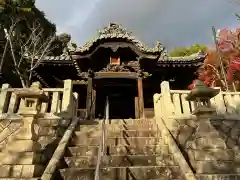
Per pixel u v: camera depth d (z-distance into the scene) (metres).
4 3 21.73
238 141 8.02
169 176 5.55
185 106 8.48
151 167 5.63
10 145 5.73
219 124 8.25
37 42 19.70
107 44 11.94
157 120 8.85
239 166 6.12
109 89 15.13
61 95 8.79
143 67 12.59
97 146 6.67
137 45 11.90
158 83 16.03
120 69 12.53
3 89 8.45
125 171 5.51
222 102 8.60
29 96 6.22
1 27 20.75
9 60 20.25
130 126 8.32
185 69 15.57
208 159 6.03
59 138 7.62
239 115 8.47
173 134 7.77
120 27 12.38
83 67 12.68
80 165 5.99
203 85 6.74
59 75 15.91
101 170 5.46
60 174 5.45
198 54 15.43
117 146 6.80
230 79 17.39
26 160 5.52
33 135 5.95
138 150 6.77
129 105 16.12
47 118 8.03
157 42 12.19
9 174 5.32
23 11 22.83
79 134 7.34
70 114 8.46
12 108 8.15
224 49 18.67
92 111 11.93
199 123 6.57
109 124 8.26
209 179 5.59
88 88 11.98
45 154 6.80
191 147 6.61
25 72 18.30
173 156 6.18
